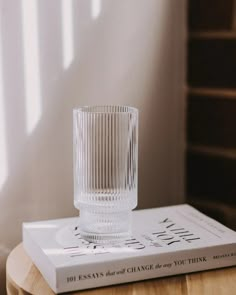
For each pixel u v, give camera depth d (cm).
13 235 81
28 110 80
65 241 68
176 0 102
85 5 85
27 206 82
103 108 72
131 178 69
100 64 89
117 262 63
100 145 67
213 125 106
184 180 110
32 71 79
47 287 64
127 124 67
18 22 76
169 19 101
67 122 86
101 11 88
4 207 79
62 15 82
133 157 68
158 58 100
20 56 77
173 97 105
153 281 64
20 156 80
